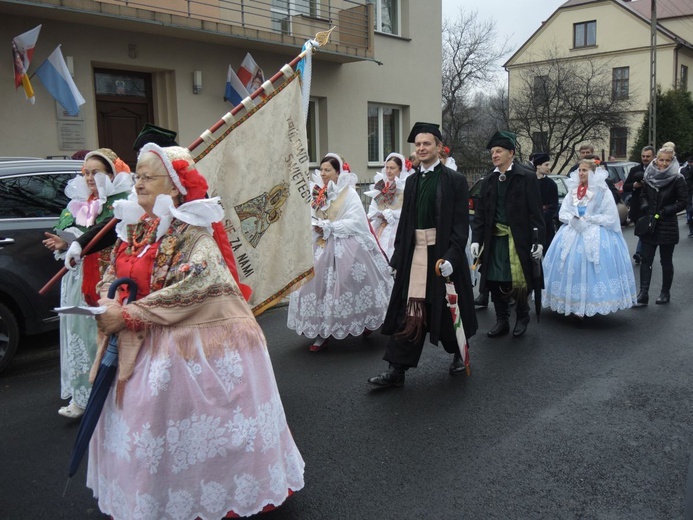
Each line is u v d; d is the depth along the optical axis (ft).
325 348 18.63
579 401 14.11
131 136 35.09
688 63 121.29
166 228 8.21
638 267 32.37
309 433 12.55
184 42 35.14
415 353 14.82
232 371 8.14
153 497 7.71
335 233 18.10
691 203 44.86
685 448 11.75
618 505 9.84
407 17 50.83
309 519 9.43
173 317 7.89
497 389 14.93
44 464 11.45
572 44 121.39
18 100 29.09
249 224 11.45
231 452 8.07
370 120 50.31
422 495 10.14
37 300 16.80
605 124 89.45
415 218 14.93
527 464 11.17
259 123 11.41
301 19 42.14
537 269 18.70
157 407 7.70
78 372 13.12
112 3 29.63
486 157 92.22
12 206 16.70
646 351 17.84
